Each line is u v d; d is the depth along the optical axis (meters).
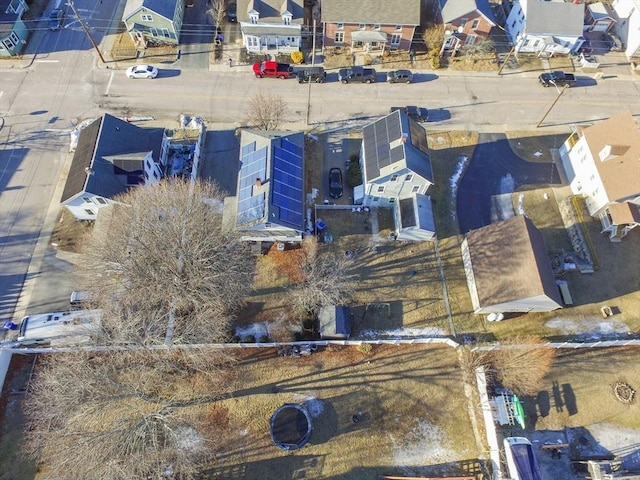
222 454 36.81
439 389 40.69
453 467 37.47
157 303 39.22
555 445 37.97
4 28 59.53
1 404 37.84
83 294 42.12
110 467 30.25
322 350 41.81
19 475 35.16
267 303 43.88
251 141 48.12
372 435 38.34
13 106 56.41
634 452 38.53
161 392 39.09
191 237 39.81
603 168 47.72
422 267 47.09
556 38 63.03
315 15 67.12
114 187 45.09
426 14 66.69
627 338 43.94
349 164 53.00
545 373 41.09
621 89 62.28
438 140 56.28
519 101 60.47
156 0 59.59
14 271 44.91
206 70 61.22
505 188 52.88
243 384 39.84
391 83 61.16
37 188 50.25
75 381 33.47
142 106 57.25
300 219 44.53
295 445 37.38
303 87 60.19
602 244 48.59
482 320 44.44
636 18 63.75
